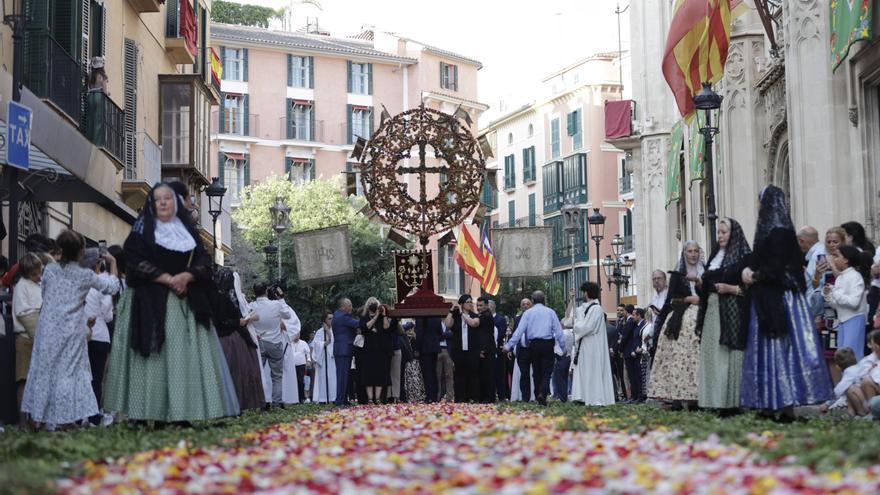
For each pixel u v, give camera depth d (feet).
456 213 76.95
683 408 46.34
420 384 82.94
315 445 29.68
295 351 87.71
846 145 67.62
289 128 232.12
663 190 127.24
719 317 38.29
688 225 109.91
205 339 35.24
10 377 40.11
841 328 44.16
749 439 27.66
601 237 115.24
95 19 85.05
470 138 77.05
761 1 81.56
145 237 34.91
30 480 20.20
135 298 34.88
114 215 94.58
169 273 34.83
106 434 32.78
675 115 126.93
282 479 21.59
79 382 37.50
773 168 86.58
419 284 75.56
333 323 72.28
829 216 67.72
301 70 234.58
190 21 120.67
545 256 110.42
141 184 93.56
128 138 96.53
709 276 38.60
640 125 129.39
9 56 65.77
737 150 89.61
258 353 55.31
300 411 57.98
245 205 195.00
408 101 245.24
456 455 26.37
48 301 37.42
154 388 34.58
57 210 74.90
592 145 250.37
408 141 77.10
